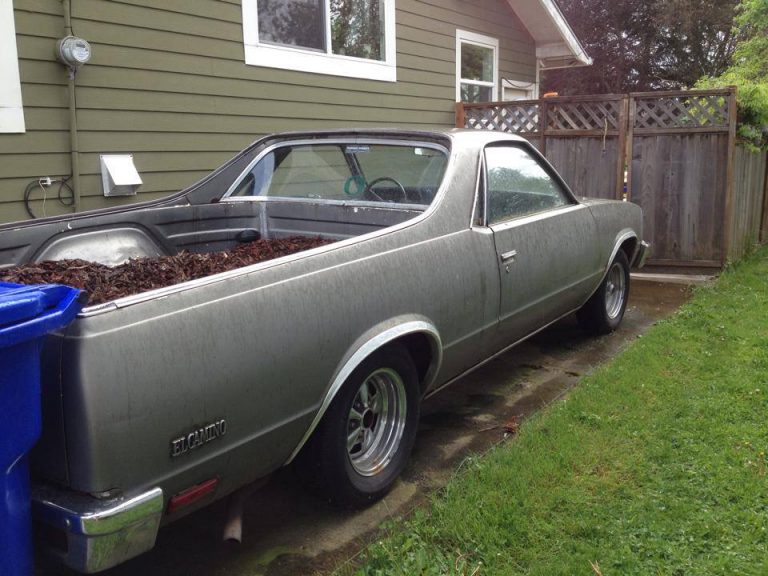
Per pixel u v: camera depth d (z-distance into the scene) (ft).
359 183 13.38
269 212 14.26
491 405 13.75
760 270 25.48
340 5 26.03
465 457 11.48
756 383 13.78
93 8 17.92
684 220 25.63
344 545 9.10
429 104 31.24
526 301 13.17
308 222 13.79
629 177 26.20
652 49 81.92
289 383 7.98
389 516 9.77
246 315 7.43
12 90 16.39
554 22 37.40
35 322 5.56
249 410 7.52
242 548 9.07
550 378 15.20
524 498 9.64
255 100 22.65
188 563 8.76
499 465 10.50
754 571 8.04
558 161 27.48
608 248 16.79
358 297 8.93
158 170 19.99
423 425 12.85
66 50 17.01
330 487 9.32
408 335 10.27
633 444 11.33
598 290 17.33
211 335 7.05
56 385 6.15
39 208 17.22
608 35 82.74
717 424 11.98
